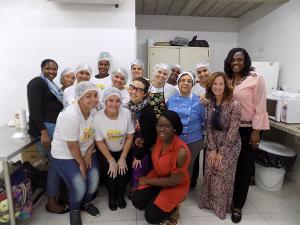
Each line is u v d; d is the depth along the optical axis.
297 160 2.84
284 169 2.61
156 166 1.90
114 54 3.07
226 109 1.96
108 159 2.12
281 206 2.33
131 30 3.03
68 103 2.17
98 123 2.06
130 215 2.17
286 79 3.18
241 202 2.10
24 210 2.02
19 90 3.07
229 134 1.95
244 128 2.06
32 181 2.36
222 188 2.07
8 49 2.98
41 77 2.15
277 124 2.38
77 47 3.02
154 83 2.34
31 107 2.05
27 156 2.70
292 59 3.05
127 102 2.27
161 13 4.52
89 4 2.94
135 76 2.62
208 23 4.75
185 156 1.78
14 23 2.93
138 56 4.76
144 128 2.03
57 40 2.99
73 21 2.97
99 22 2.99
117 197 2.31
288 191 2.63
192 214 2.18
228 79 2.01
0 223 1.86
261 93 1.95
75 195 1.98
